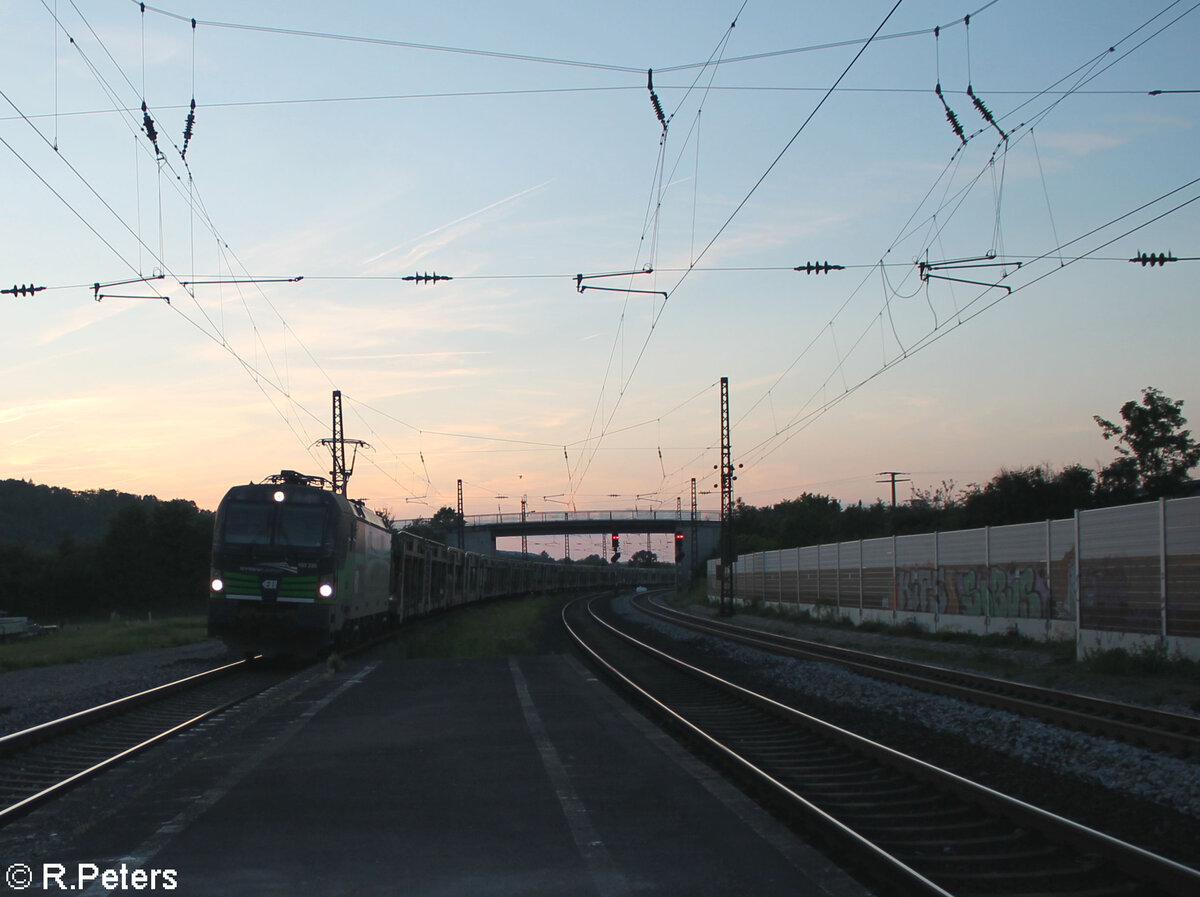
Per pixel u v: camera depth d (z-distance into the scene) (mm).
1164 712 14336
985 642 29438
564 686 18469
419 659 24328
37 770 11172
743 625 49781
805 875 6879
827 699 19344
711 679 20234
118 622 52062
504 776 10234
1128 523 22344
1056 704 16734
